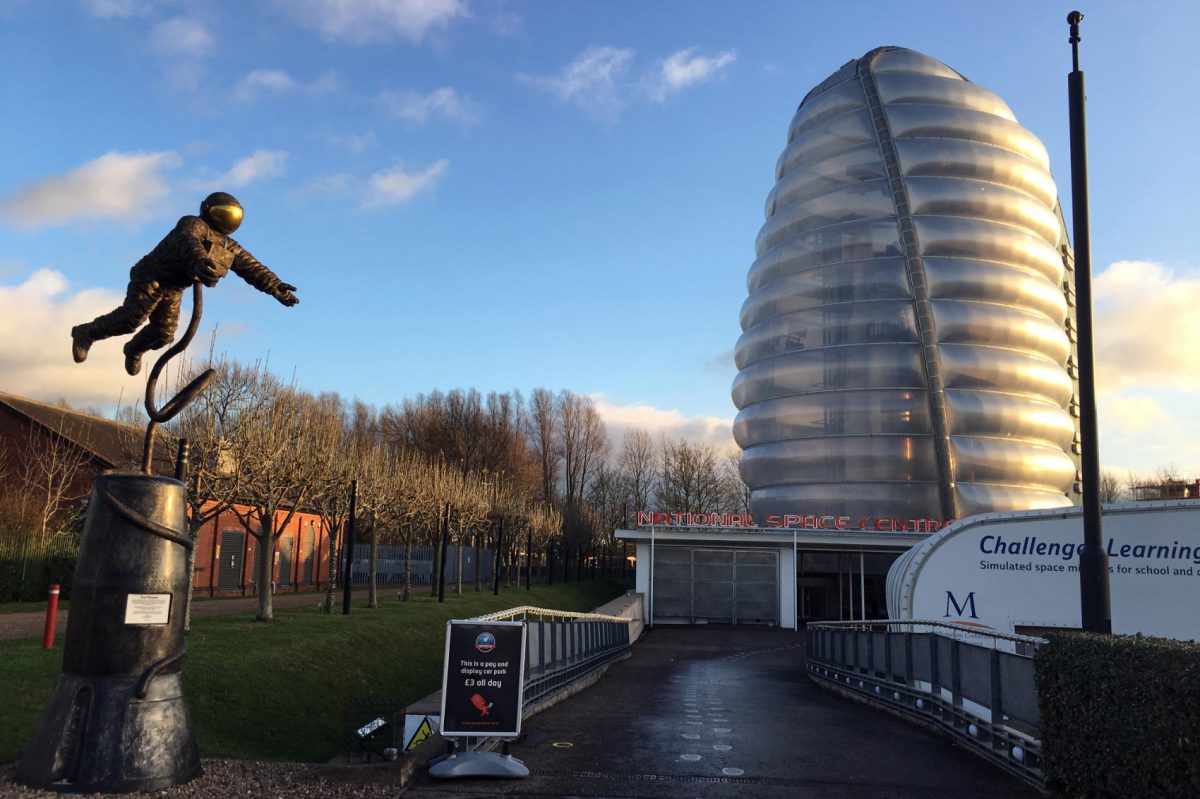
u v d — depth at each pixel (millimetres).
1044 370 52938
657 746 11188
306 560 48344
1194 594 17672
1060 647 8234
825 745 11797
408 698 19234
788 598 47719
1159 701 6520
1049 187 59188
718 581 48375
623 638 29578
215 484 21609
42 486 33531
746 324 61438
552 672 15266
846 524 48594
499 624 9227
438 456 78438
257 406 23297
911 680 14555
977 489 49750
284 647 18109
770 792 8648
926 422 51031
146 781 7305
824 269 56000
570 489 94312
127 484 7719
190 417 22141
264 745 13633
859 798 8477
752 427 56406
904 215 54469
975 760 10734
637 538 48406
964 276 53188
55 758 7242
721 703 16875
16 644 15383
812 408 53000
